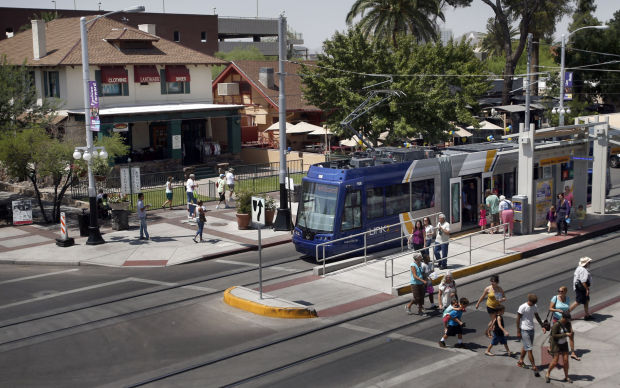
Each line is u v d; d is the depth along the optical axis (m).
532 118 59.66
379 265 21.44
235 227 28.78
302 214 22.75
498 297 14.02
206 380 12.70
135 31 46.41
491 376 12.90
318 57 40.44
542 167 26.92
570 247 24.12
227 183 34.00
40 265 23.81
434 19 54.12
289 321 16.38
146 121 41.84
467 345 14.61
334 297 18.38
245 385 12.41
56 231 28.98
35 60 43.09
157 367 13.47
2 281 21.42
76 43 43.12
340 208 21.77
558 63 67.38
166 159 43.56
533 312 13.23
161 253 24.52
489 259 21.77
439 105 38.91
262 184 38.78
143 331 15.84
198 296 18.80
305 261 22.89
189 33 91.00
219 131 50.41
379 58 38.94
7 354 14.48
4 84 32.84
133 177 32.50
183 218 30.92
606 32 62.34
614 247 23.88
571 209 27.92
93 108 25.72
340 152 49.34
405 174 23.64
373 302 17.88
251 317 16.72
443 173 24.94
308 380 12.62
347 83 38.44
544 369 13.32
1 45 50.34
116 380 12.84
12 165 29.59
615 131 29.48
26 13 80.81
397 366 13.32
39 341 15.31
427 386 12.37
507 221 24.50
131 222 30.25
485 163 26.64
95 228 26.03
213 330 15.78
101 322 16.61
